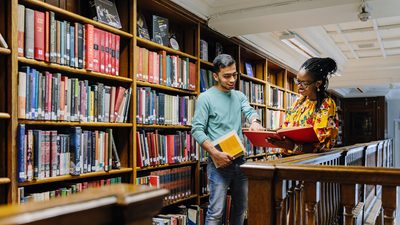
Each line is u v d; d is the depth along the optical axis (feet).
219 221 8.75
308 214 5.04
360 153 10.89
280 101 19.38
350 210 4.71
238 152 8.59
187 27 11.94
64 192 7.06
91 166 7.55
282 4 10.93
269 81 19.22
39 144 6.45
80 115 7.36
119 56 8.98
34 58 6.46
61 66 6.96
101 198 2.17
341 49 21.30
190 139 11.19
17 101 6.10
